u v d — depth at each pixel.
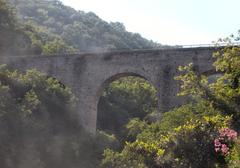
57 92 59.81
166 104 48.47
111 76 55.12
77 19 196.62
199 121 20.78
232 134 18.53
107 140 62.47
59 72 60.38
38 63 62.84
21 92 58.09
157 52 50.44
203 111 29.31
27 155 49.00
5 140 47.59
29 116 52.94
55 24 177.00
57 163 51.94
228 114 21.22
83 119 57.56
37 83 60.50
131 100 101.25
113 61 54.94
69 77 59.28
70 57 59.47
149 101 103.31
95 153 56.78
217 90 22.27
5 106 50.09
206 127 20.16
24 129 50.78
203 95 22.55
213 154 19.36
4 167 45.62
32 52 89.19
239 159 16.17
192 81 23.02
